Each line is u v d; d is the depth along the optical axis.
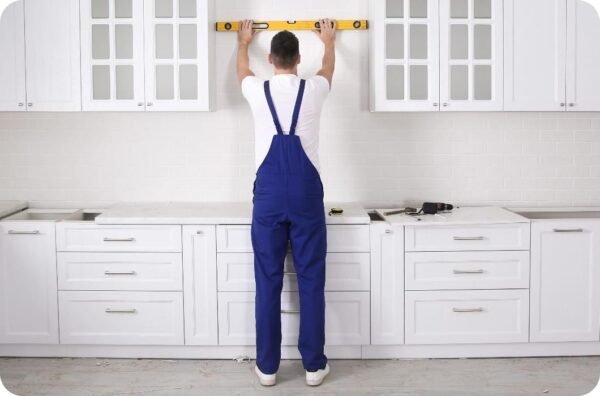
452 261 3.55
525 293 3.59
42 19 3.63
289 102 3.28
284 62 3.36
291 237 3.35
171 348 3.66
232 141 3.98
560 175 4.02
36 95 3.66
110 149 4.00
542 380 3.39
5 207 3.81
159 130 3.98
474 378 3.41
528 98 3.66
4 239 3.58
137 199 4.02
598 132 4.00
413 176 3.99
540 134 3.99
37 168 4.01
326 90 3.41
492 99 3.65
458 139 3.98
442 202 4.02
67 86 3.66
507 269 3.57
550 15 3.62
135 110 3.66
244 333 3.60
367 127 3.96
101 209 4.02
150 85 3.63
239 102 3.95
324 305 3.41
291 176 3.27
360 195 4.00
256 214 3.33
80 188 4.02
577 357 3.68
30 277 3.60
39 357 3.70
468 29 3.62
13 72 3.65
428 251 3.54
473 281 3.57
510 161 4.00
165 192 4.02
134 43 3.62
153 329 3.61
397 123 3.96
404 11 3.62
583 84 3.65
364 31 3.88
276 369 3.37
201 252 3.55
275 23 3.84
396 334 3.59
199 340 3.60
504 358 3.67
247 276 3.56
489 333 3.61
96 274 3.59
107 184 4.02
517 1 3.62
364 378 3.42
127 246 3.56
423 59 3.64
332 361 3.64
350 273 3.55
